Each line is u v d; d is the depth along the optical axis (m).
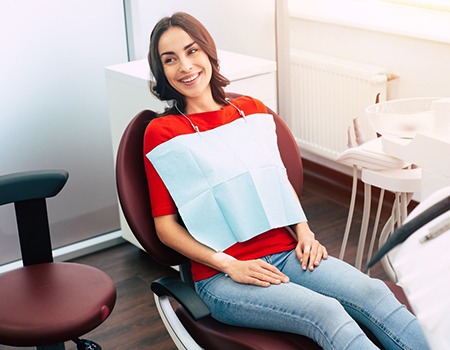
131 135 1.85
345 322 1.57
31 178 1.91
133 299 2.67
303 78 3.38
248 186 1.85
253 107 1.98
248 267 1.72
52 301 1.81
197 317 1.60
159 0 3.00
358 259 2.32
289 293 1.66
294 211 1.89
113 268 2.90
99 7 2.87
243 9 3.25
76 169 2.98
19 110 2.79
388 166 2.04
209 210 1.81
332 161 3.51
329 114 3.31
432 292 0.79
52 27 2.78
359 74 3.08
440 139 1.82
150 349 2.38
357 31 3.17
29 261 2.01
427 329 0.77
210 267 1.80
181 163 1.82
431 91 2.96
